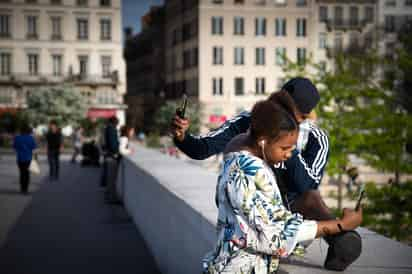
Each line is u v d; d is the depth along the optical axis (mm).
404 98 13195
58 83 63656
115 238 8172
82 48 64312
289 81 2645
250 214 1913
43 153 34875
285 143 1978
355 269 2334
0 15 62312
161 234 6082
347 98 14359
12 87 62938
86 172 20844
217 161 33469
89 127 36250
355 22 62344
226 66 64062
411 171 12031
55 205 11695
